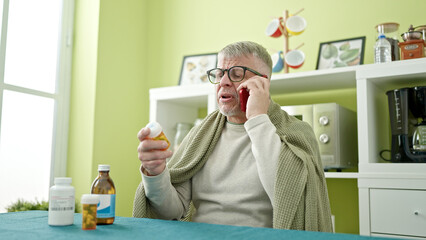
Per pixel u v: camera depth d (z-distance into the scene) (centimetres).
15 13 232
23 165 232
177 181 134
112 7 268
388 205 170
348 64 217
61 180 90
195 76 267
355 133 220
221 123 140
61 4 260
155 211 124
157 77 291
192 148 139
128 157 274
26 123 235
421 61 173
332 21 233
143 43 296
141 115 288
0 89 219
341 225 217
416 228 162
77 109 257
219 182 130
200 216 129
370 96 188
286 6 248
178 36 287
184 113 271
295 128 135
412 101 177
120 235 76
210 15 276
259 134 117
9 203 224
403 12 214
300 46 225
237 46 133
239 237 75
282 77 205
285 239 73
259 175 115
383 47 190
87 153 249
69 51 261
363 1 226
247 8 262
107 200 91
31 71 240
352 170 218
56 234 77
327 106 196
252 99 121
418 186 164
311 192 112
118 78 270
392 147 184
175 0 291
